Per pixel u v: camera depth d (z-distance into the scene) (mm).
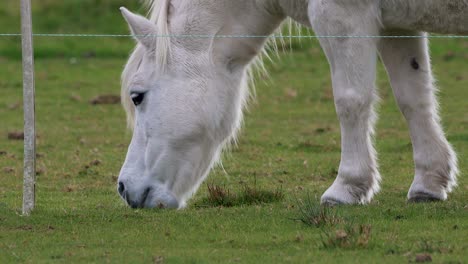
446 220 11250
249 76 13359
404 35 12633
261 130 23547
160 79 12414
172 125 12336
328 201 12227
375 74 12031
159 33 12328
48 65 38625
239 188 15273
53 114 27047
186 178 12531
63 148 21062
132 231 11219
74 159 19344
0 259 10047
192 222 11602
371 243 10055
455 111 25562
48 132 23609
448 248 9789
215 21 12523
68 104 29062
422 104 12828
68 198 14664
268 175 17031
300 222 11352
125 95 12805
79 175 17297
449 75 33469
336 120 25391
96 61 39938
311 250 9992
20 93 31703
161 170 12438
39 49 41969
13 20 46312
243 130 23203
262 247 10266
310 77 34156
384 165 17844
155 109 12391
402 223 11125
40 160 19297
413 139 12992
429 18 11695
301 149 20453
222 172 17406
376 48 12008
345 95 11891
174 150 12414
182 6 12562
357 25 11742
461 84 31141
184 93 12367
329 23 11766
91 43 43500
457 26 11680
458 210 11875
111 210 12695
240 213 12211
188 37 12445
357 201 12234
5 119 26375
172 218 11828
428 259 9320
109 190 15570
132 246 10492
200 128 12422
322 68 36375
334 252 9852
